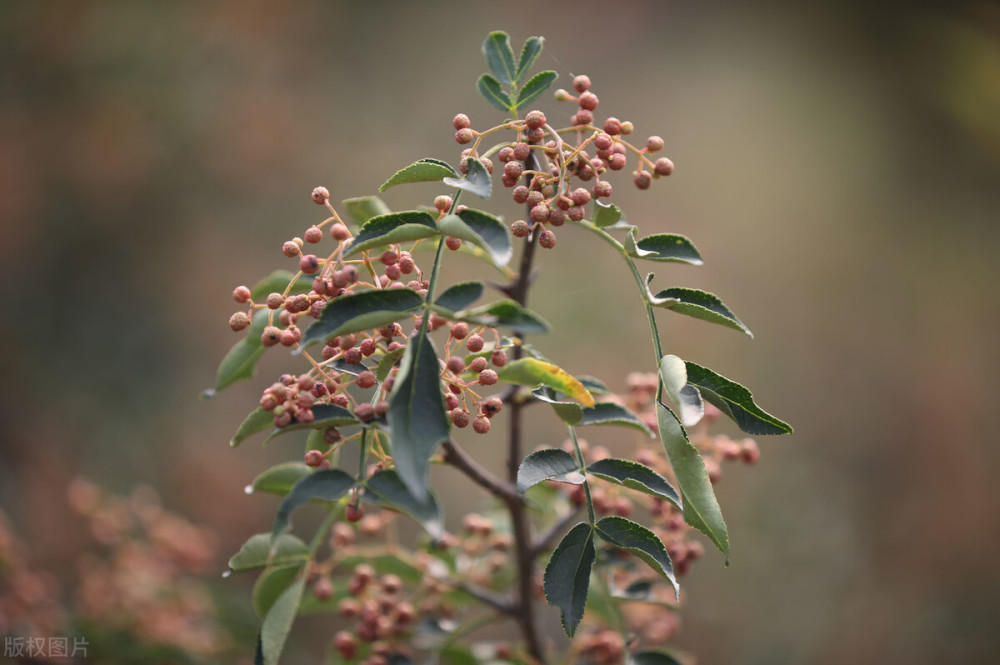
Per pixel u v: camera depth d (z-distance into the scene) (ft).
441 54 9.47
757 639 6.32
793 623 6.45
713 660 6.21
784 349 8.57
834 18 10.64
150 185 8.05
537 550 2.76
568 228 7.42
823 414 8.27
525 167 2.59
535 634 2.80
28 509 6.18
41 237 7.64
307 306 2.53
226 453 6.95
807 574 6.75
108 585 3.50
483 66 9.46
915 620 6.68
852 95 10.33
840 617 6.62
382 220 2.46
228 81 8.49
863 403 8.48
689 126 9.76
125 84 8.13
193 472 6.84
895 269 9.32
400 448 2.37
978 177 9.95
